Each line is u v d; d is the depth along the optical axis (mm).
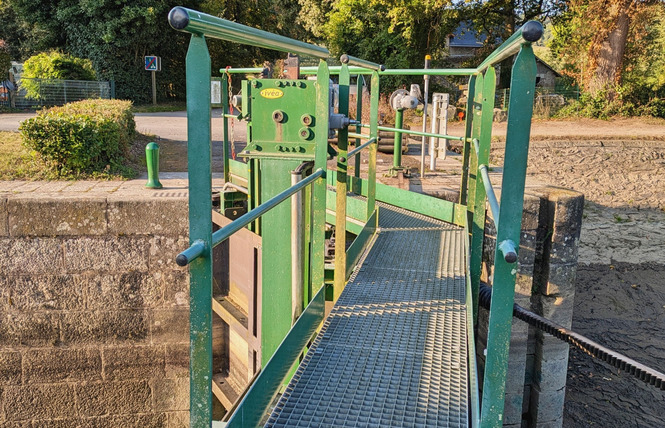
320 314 3504
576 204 5219
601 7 24125
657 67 27828
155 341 6117
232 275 7559
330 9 31219
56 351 6047
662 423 6781
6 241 5770
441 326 3318
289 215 4281
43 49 31172
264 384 2459
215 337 7773
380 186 6727
